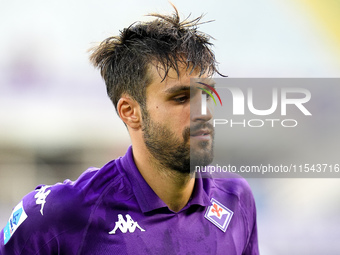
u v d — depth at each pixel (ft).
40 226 18.22
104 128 83.82
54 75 88.07
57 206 18.13
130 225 18.26
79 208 18.17
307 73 92.63
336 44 94.02
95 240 18.04
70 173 81.05
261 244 58.49
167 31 18.12
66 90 86.94
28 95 85.87
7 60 88.12
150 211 18.48
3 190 77.00
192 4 96.07
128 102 18.72
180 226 18.85
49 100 85.92
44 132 83.20
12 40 90.22
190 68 17.81
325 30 95.04
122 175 19.12
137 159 19.08
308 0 96.37
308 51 93.91
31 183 79.20
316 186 61.16
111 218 18.26
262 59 93.15
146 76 17.88
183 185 18.65
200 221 19.42
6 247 19.10
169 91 17.65
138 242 18.10
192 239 18.90
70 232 18.07
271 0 96.94
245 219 21.39
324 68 92.58
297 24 96.17
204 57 18.35
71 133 83.56
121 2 96.68
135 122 18.70
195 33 18.74
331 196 61.00
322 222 60.23
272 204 61.46
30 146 81.82
